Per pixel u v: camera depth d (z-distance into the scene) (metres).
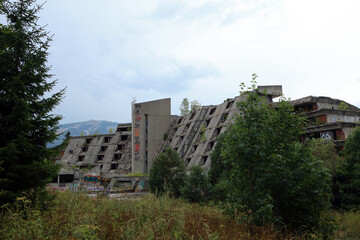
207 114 56.81
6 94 9.23
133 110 63.22
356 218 17.80
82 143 82.31
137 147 61.59
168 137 63.62
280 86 40.12
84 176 44.28
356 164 22.36
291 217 10.19
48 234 6.38
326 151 26.08
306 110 38.69
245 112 10.11
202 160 47.56
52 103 10.03
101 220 8.07
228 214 10.09
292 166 10.09
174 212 9.72
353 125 31.33
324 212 10.63
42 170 9.09
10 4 9.98
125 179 48.19
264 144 9.59
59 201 10.07
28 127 9.26
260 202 9.07
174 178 34.47
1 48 9.70
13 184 8.77
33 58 9.95
